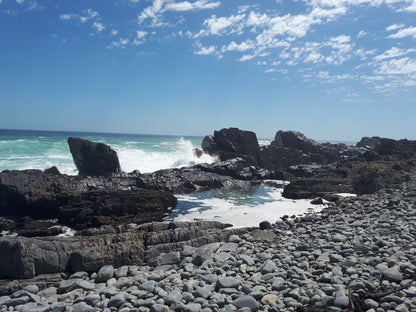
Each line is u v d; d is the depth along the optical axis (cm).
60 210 1489
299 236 1138
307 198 2133
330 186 2269
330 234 1128
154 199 1639
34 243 883
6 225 1405
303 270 775
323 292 644
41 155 3347
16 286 788
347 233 1083
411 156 3428
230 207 1800
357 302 593
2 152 3403
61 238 956
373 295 605
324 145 4819
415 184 2075
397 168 2689
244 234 1163
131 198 1597
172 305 641
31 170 1927
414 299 579
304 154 4134
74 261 893
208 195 2180
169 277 804
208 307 624
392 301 583
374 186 2083
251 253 970
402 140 4206
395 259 779
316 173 3077
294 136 4578
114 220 1454
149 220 1491
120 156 3444
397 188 2042
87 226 1403
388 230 1077
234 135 3944
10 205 1572
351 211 1566
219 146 3875
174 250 1018
